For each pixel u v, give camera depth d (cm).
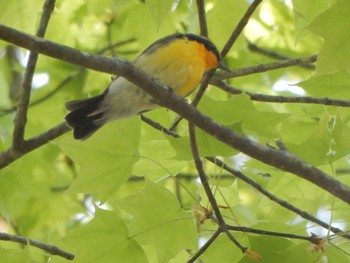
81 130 802
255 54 1505
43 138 893
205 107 730
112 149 767
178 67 875
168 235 782
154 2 712
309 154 744
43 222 1475
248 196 1404
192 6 1123
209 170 1215
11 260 764
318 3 857
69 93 1462
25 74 841
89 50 1488
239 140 689
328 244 746
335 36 681
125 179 776
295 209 820
